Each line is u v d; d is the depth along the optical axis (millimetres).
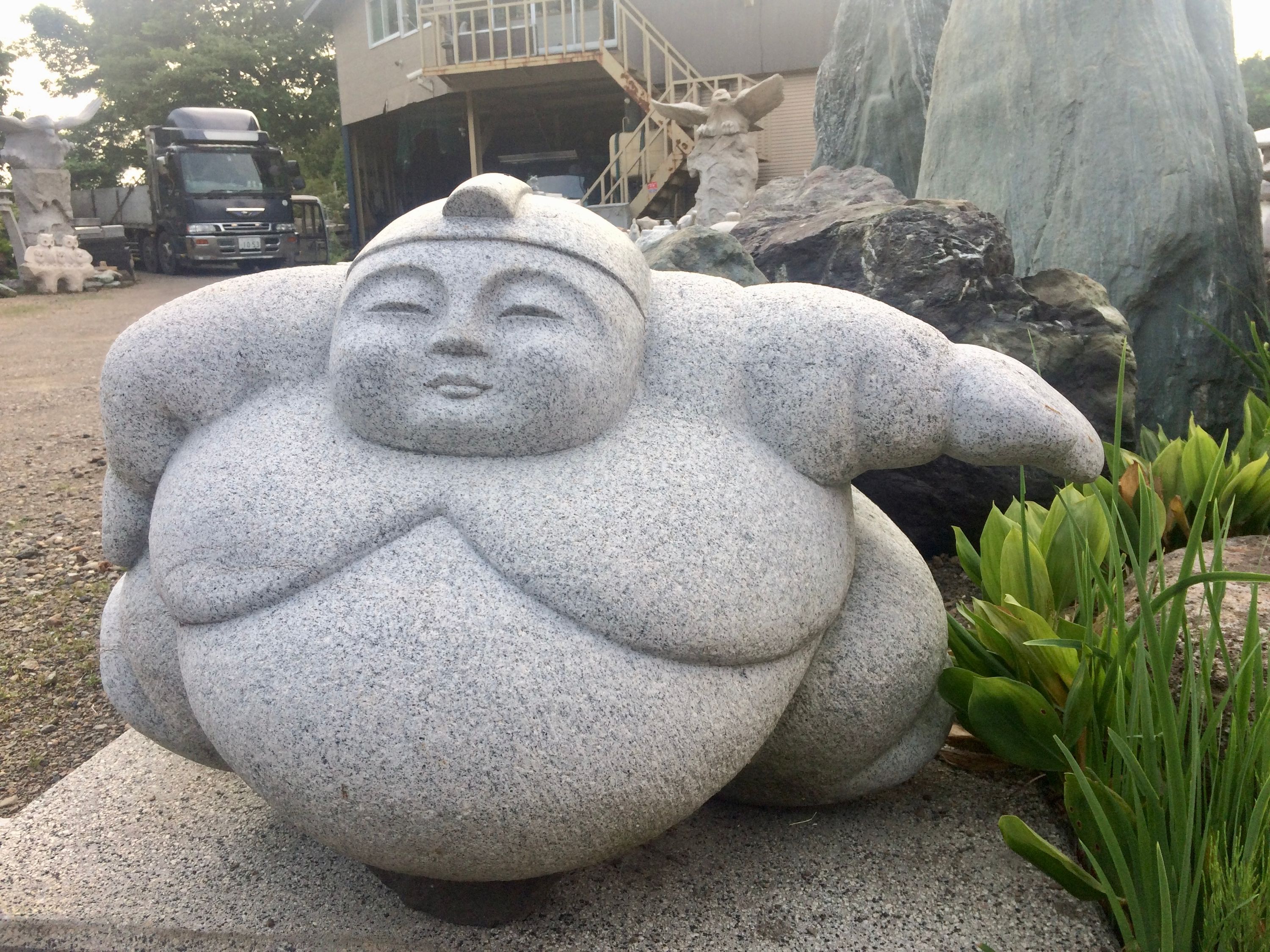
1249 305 4840
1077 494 2676
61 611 4141
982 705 2070
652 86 15969
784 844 2166
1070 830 2191
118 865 2133
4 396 8461
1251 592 1864
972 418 1938
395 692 1624
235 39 29484
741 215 6109
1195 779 1531
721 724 1762
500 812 1631
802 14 15422
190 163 18297
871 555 2188
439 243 1879
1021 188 5137
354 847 1729
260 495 1826
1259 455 3309
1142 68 4781
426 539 1770
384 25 18438
